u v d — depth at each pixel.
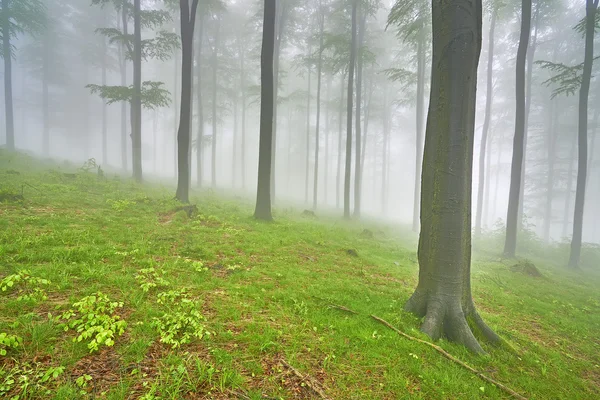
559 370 4.17
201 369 2.63
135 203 10.52
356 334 3.84
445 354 3.73
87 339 2.84
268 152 11.65
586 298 8.88
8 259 4.34
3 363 2.40
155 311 3.54
